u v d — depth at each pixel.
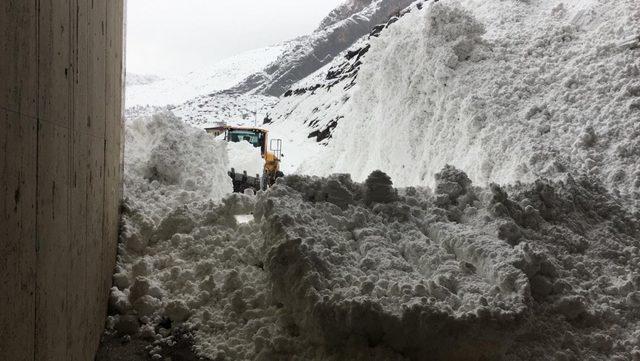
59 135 2.10
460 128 10.30
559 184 5.16
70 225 2.35
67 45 2.21
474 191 4.71
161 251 4.61
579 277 4.26
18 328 1.65
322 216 4.19
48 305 2.00
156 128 6.79
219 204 4.84
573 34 11.41
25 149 1.67
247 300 3.88
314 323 3.27
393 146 11.96
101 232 3.39
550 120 9.51
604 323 3.91
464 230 4.17
